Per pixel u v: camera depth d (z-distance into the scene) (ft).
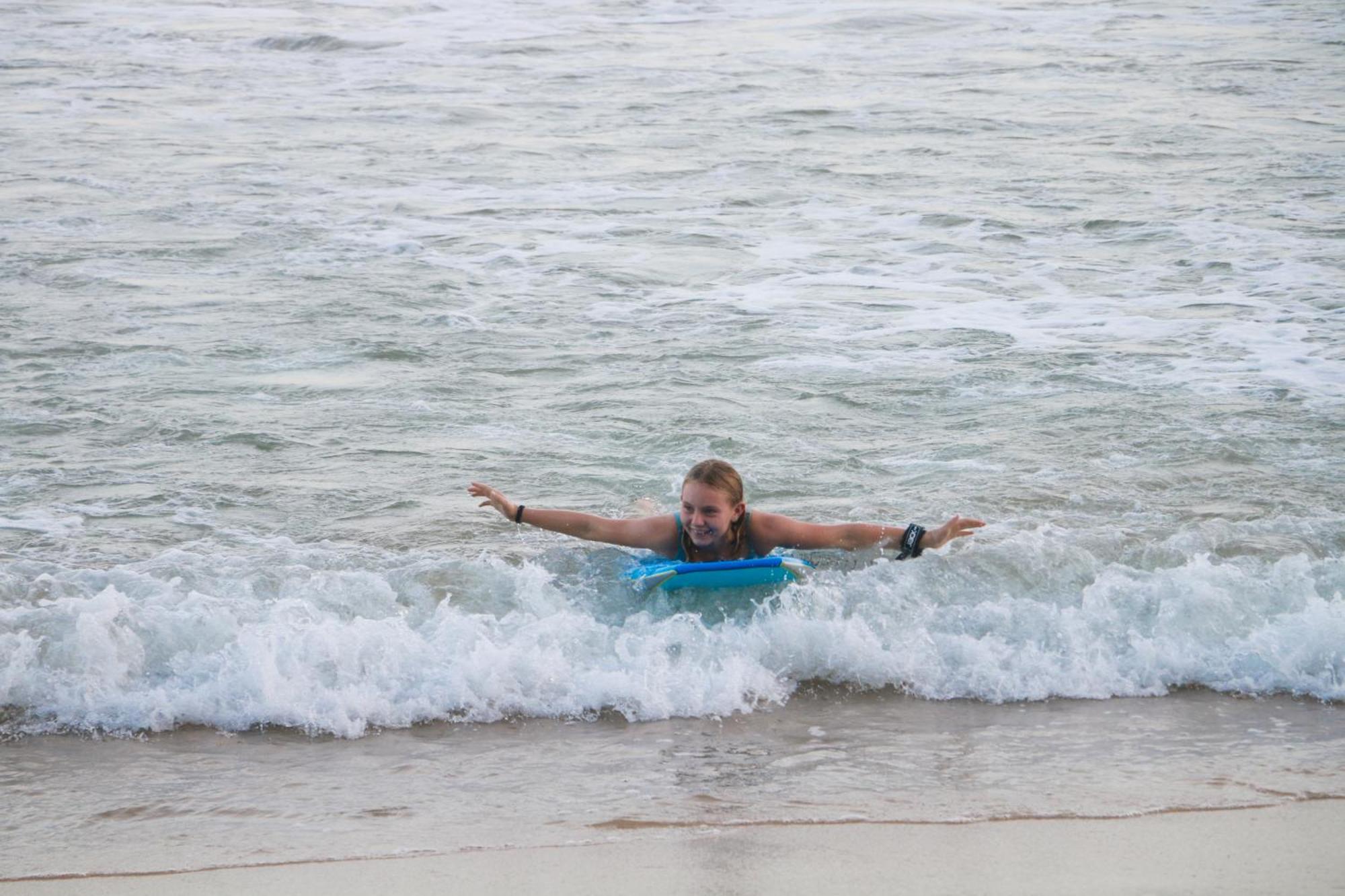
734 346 52.60
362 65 123.44
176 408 44.83
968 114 102.17
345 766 24.62
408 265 64.23
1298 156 86.99
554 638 29.07
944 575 32.14
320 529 35.50
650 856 20.95
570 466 40.32
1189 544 34.19
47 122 97.81
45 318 54.49
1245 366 49.39
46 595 30.73
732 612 30.58
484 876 20.30
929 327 55.06
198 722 26.45
